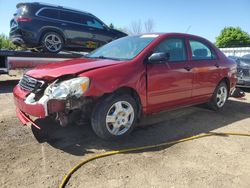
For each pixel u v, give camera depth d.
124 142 3.99
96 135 4.19
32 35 8.41
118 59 4.26
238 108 6.42
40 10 8.53
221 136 4.38
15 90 4.09
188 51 5.03
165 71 4.44
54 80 3.59
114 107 3.91
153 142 4.02
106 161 3.39
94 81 3.59
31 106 3.54
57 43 9.00
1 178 2.95
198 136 4.30
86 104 3.71
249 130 4.76
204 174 3.14
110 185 2.87
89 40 9.76
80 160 3.38
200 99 5.41
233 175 3.15
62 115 3.54
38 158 3.41
